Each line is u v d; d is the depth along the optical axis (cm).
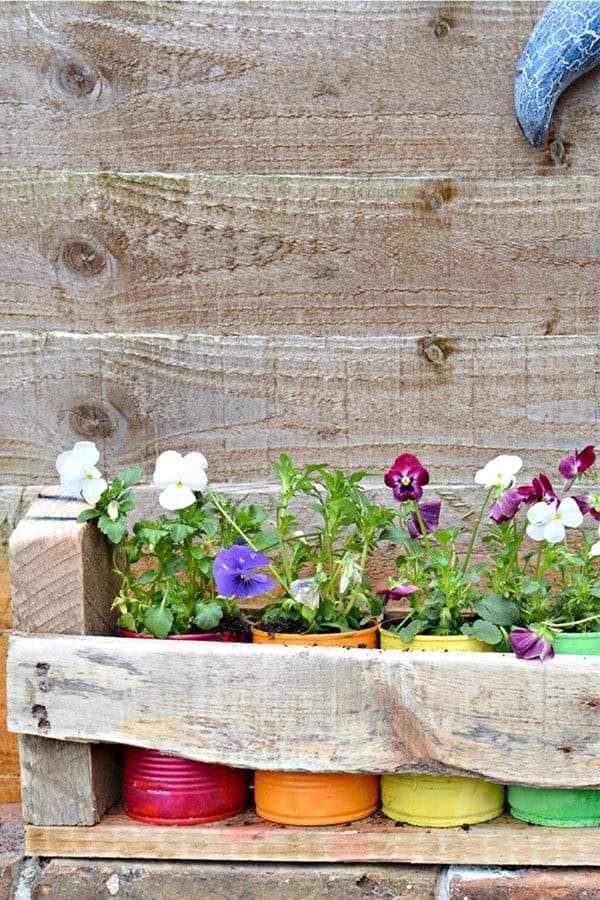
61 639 142
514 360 156
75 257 157
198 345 157
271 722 141
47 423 158
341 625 144
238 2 156
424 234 156
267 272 157
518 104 154
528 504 147
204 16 156
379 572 157
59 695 142
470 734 140
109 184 157
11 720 142
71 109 156
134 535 148
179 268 157
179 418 158
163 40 156
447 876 141
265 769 141
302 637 143
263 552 152
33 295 157
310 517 157
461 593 143
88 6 156
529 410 157
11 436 158
